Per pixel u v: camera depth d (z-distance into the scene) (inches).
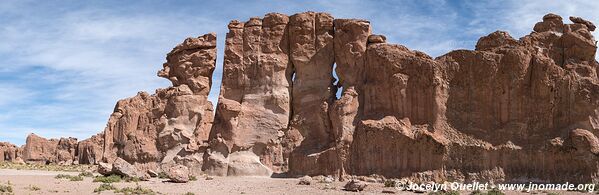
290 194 1381.6
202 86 2068.2
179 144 2006.6
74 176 1733.5
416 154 1640.0
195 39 2110.0
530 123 1624.0
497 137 1628.9
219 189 1491.1
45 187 1425.9
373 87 1750.7
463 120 1664.6
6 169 2244.1
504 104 1642.5
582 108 1578.5
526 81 1637.6
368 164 1675.7
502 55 1665.8
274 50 1972.2
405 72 1721.2
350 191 1434.5
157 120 2100.1
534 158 1582.2
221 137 1924.2
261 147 1905.8
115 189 1403.8
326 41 1920.5
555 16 1740.9
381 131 1672.0
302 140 1861.5
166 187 1525.6
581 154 1517.0
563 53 1673.2
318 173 1744.6
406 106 1701.5
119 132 2209.6
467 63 1688.0
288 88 1943.9
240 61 1989.4
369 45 1833.2
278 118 1911.9
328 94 1877.5
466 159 1617.9
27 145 3196.4
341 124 1734.7
